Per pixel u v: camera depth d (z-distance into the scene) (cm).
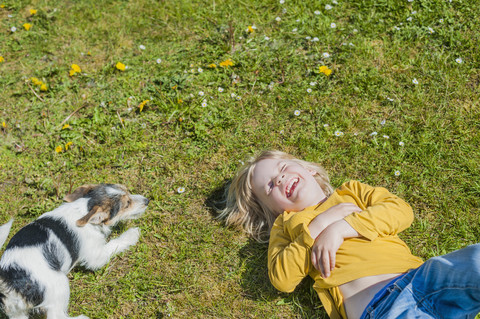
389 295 278
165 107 486
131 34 594
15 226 411
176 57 551
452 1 549
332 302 315
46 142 480
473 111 448
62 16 626
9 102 525
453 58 498
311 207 362
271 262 340
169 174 439
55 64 566
